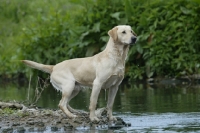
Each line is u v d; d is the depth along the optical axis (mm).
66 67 9688
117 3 17469
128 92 13664
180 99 11805
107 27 17109
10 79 18906
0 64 19375
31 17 19234
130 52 16531
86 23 17562
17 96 13578
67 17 18391
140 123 9164
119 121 9164
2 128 8672
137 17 17031
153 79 16281
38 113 9750
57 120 9133
